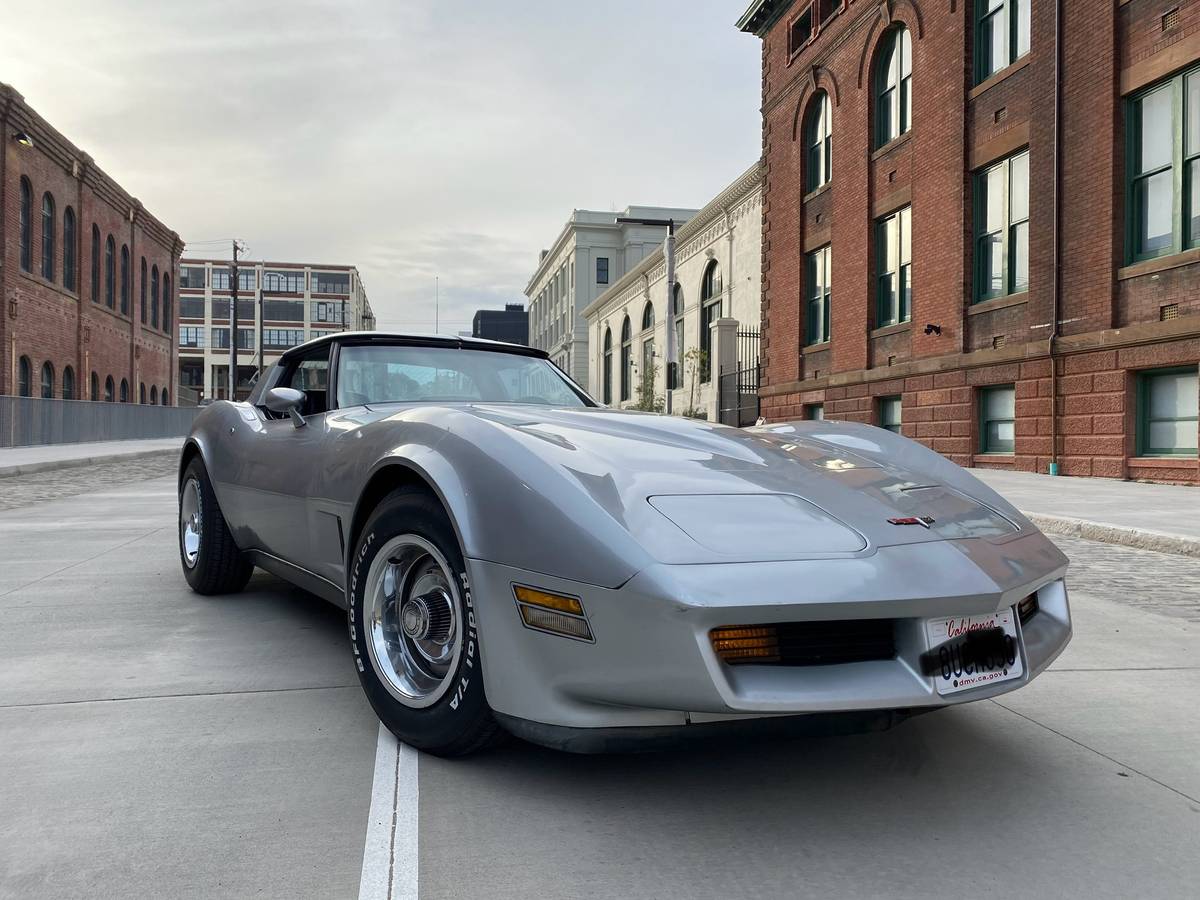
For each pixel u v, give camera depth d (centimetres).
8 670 316
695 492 214
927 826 203
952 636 202
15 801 208
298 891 170
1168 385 1115
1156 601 468
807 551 197
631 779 227
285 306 9569
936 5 1552
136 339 3856
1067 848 193
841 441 307
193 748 243
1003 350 1370
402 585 253
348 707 279
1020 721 278
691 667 181
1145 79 1122
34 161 2759
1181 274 1074
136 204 3781
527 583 204
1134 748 255
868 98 1791
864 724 197
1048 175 1281
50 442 2439
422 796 213
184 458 459
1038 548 241
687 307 3462
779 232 2223
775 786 224
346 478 285
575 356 6231
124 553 596
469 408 282
